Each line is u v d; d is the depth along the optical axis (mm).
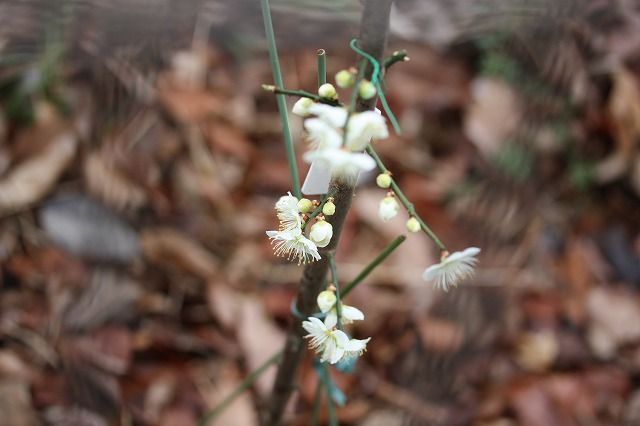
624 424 987
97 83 964
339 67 1172
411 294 1006
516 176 1051
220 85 1130
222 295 948
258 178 1090
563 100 1086
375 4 548
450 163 1162
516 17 1068
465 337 979
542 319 1036
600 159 1166
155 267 953
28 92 964
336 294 579
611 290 1093
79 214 932
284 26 1098
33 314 869
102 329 876
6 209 922
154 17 960
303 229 563
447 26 1155
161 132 1035
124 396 858
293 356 674
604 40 1136
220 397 875
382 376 953
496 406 956
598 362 1032
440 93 1212
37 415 814
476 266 1026
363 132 520
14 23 927
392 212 566
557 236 1109
